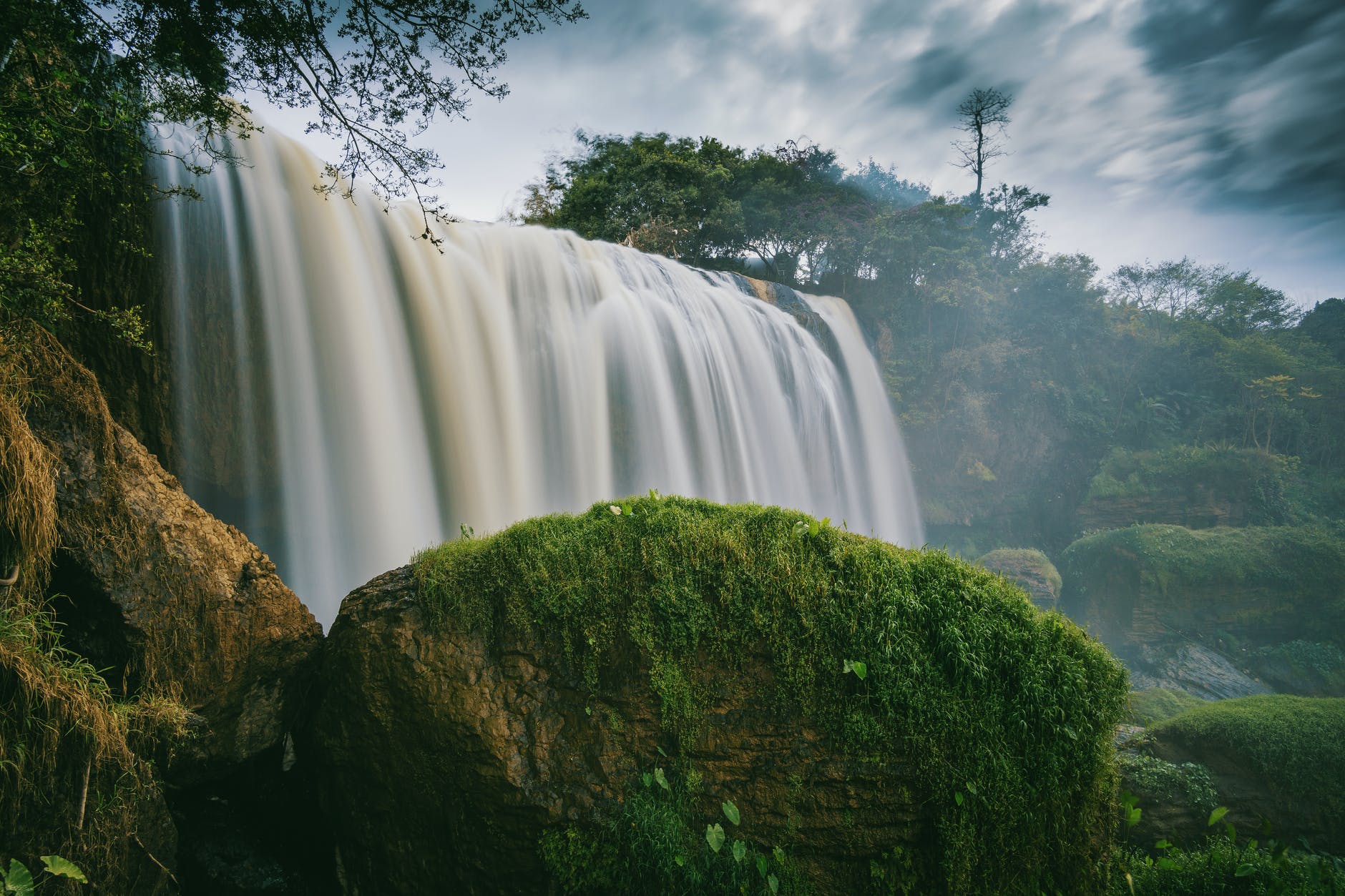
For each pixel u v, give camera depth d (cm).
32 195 462
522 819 438
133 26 481
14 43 428
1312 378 3003
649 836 425
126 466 464
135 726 421
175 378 739
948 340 2477
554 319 1177
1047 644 463
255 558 512
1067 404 2472
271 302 824
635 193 2177
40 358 442
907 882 429
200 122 723
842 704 450
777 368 1616
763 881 426
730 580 477
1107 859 460
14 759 354
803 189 2523
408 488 930
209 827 487
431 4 526
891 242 2350
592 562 490
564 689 467
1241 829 646
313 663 527
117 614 434
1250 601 1834
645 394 1283
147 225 712
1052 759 434
